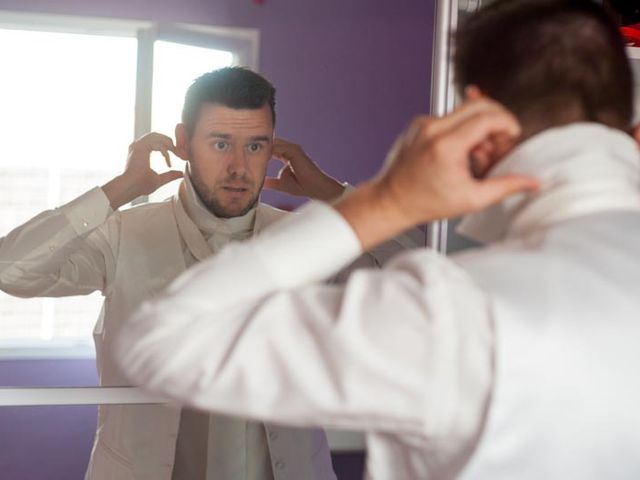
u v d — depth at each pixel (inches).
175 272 54.9
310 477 54.3
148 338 19.8
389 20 57.1
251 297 20.4
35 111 53.5
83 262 54.0
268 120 55.7
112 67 54.6
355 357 18.3
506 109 21.7
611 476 18.9
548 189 20.8
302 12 56.0
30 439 54.7
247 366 19.1
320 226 20.8
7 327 53.5
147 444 54.3
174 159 55.0
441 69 57.2
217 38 55.2
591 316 18.7
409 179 19.7
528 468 18.4
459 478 18.7
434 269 19.1
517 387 18.1
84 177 54.3
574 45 21.3
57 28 53.6
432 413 18.4
